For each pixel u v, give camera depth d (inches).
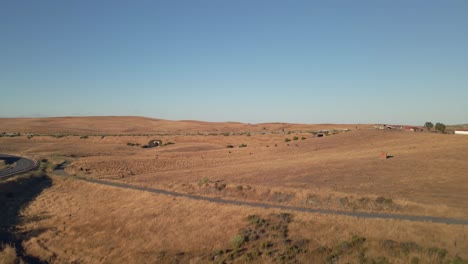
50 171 2573.8
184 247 984.3
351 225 933.8
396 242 780.6
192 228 1119.0
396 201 1217.4
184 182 1931.6
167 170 2736.2
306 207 1270.9
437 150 2418.8
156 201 1494.8
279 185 1694.1
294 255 788.6
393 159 2236.7
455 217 1012.5
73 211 1545.3
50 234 1273.4
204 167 2780.5
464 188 1460.4
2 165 2896.2
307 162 2434.8
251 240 933.8
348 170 2007.9
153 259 941.8
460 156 2142.0
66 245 1162.0
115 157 3476.9
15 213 1552.7
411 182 1620.3
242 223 1073.5
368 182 1665.8
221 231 1043.9
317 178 1845.5
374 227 898.7
